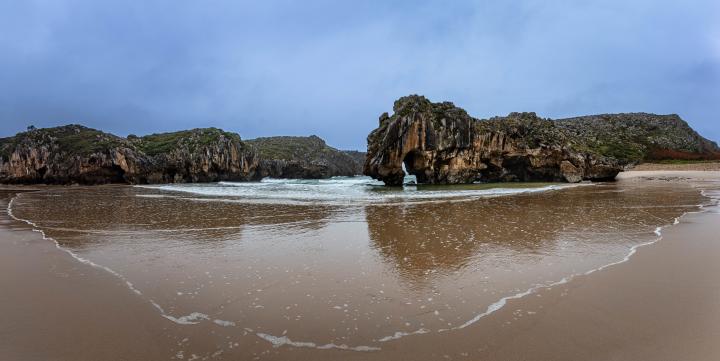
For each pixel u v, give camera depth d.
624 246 10.78
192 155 58.56
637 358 4.75
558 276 8.11
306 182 56.47
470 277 8.12
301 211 19.05
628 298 6.76
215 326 5.80
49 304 6.76
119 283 7.88
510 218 16.14
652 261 9.15
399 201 23.31
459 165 42.22
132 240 12.27
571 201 22.27
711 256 9.49
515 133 44.62
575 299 6.75
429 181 42.75
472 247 10.88
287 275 8.34
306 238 12.36
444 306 6.54
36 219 17.12
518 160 45.00
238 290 7.39
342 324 5.84
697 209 18.05
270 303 6.70
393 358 4.84
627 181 43.38
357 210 19.22
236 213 18.45
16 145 54.91
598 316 6.02
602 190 30.17
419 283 7.77
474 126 42.88
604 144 85.06
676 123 102.69
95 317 6.18
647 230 13.05
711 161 71.88
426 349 5.05
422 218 16.34
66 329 5.75
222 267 9.01
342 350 5.05
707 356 4.77
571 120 109.19
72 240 12.38
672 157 79.00
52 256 10.25
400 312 6.29
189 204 22.72
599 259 9.45
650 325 5.67
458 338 5.36
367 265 9.11
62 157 53.03
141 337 5.47
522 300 6.76
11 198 29.12
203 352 5.02
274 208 20.39
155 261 9.62
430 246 11.05
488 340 5.29
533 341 5.23
